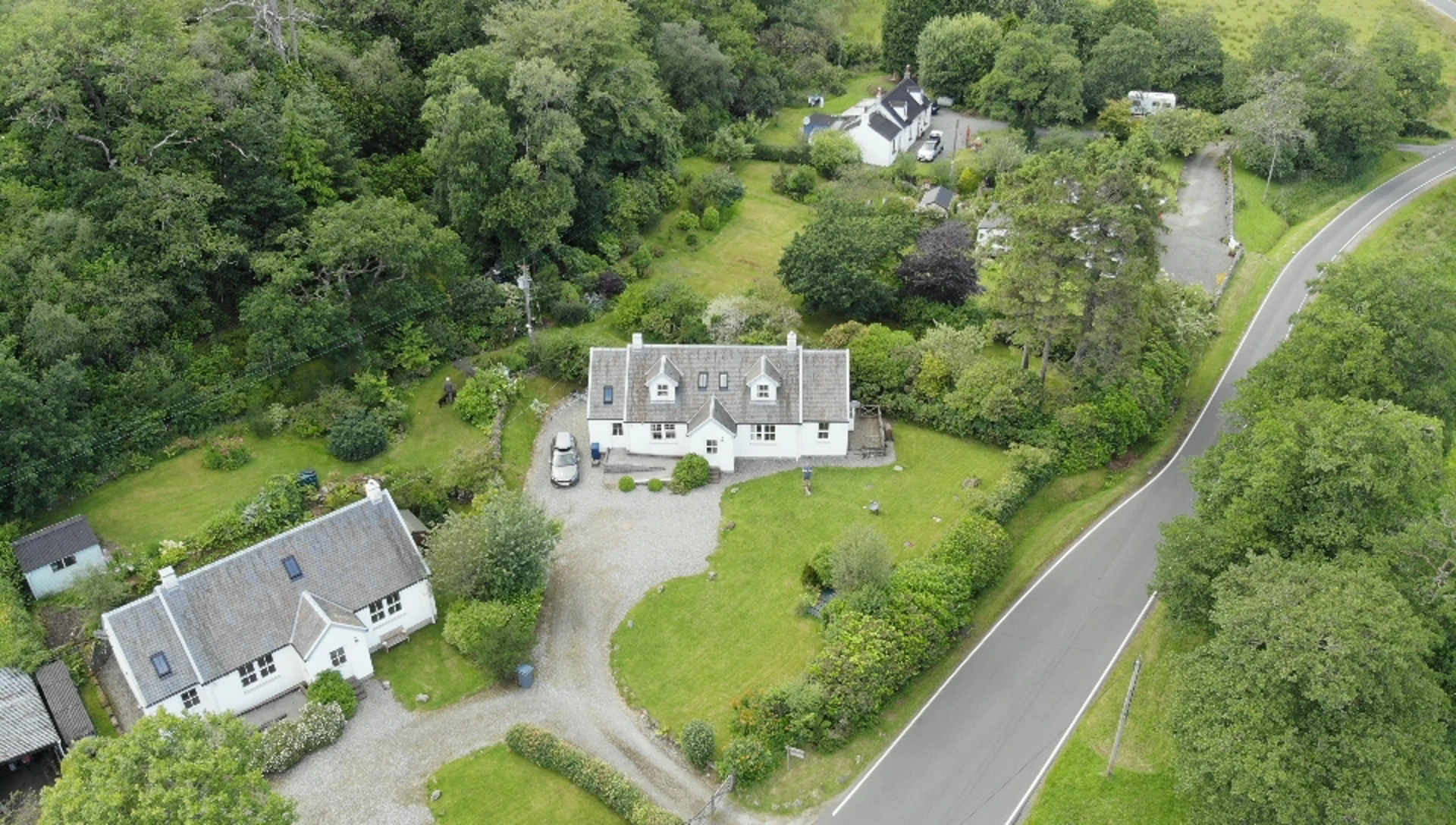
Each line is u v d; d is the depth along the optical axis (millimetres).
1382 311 66375
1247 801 43812
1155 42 134250
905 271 86875
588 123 94000
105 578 56156
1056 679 56844
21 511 61344
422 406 74938
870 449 73938
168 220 68562
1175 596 55250
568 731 52875
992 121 133625
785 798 49719
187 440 68688
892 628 55562
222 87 75250
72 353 64125
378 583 56406
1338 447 52062
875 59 151000
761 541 65938
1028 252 70688
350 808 48812
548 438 74688
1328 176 122938
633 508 68562
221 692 52188
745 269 98062
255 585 53750
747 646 58031
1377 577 46906
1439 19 158625
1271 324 93500
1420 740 43344
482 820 48375
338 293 73188
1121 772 51281
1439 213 116562
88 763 39500
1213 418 80812
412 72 99062
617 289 89312
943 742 53000
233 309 76375
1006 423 73812
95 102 72250
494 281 85000
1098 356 74000
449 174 82312
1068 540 67562
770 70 131125
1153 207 71688
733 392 72750
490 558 57969
